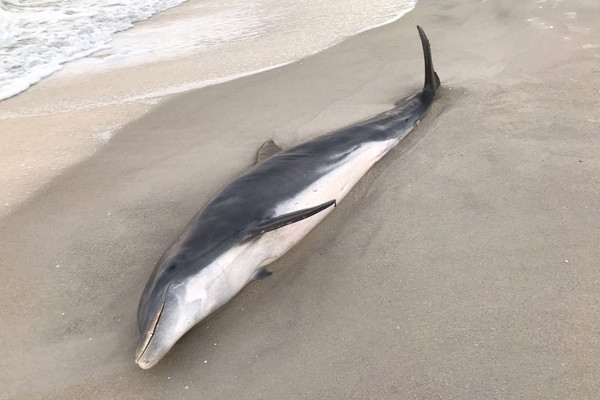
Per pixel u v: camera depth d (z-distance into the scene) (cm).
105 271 364
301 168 403
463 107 510
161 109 587
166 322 288
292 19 870
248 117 551
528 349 267
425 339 283
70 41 856
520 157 420
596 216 350
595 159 405
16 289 354
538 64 574
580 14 680
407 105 505
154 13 1001
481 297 303
